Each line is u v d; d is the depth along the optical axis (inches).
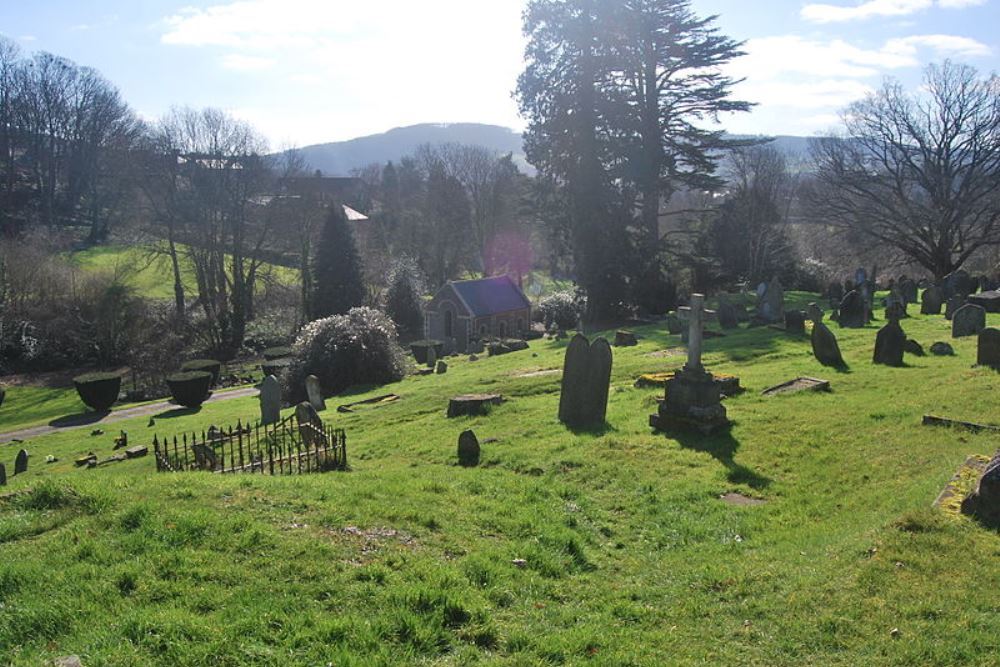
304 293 2448.3
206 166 2333.9
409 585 292.5
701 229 2274.9
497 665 249.3
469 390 932.6
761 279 2204.7
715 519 412.5
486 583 311.3
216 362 1795.0
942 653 247.6
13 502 354.3
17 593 276.1
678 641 273.6
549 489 462.9
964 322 999.0
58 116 3284.9
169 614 258.5
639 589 323.6
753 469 492.4
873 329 1152.8
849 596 289.9
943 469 426.3
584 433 613.6
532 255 3784.5
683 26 1792.6
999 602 274.8
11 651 241.3
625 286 1860.2
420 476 496.4
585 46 1787.6
